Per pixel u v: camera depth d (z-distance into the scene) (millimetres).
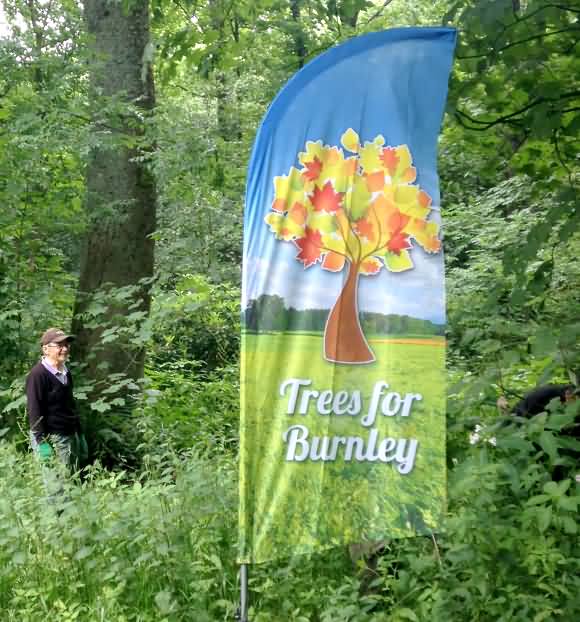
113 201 10273
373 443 4141
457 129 6750
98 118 10062
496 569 4387
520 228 11219
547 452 4410
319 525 4109
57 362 7309
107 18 10594
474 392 4617
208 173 10719
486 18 5289
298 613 4602
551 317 5621
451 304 5590
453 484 4270
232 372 12141
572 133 5914
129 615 4844
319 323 4160
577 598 4184
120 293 9750
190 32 8156
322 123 4203
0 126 9477
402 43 4230
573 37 5816
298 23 8102
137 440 9141
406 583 4484
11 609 4965
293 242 4176
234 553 5164
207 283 11695
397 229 4191
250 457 4105
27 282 9875
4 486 6082
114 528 5289
